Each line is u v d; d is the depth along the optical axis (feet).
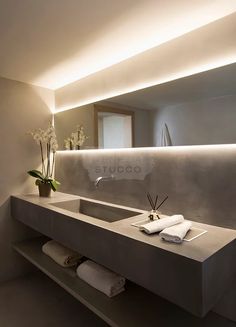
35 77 7.45
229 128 4.42
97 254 4.57
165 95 5.25
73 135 7.83
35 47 5.44
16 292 7.45
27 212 6.94
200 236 4.08
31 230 8.38
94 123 7.00
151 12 4.14
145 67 5.58
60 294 7.39
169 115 5.25
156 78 5.37
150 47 5.43
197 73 4.72
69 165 8.13
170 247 3.55
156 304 4.97
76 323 6.16
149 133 5.65
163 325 4.43
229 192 4.50
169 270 3.42
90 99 7.11
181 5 3.95
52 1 3.82
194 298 3.16
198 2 3.88
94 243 4.63
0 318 6.30
